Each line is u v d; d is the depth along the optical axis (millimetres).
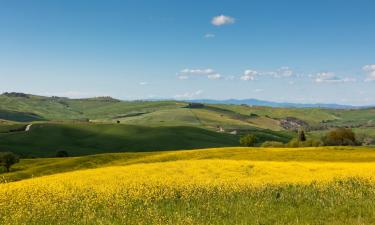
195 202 24266
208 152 65250
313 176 32938
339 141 124375
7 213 22000
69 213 21422
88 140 170875
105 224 19266
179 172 35938
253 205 23109
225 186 27578
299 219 19797
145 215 20328
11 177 53156
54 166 60625
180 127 198625
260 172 35625
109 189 26875
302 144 115125
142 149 160500
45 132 175875
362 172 34844
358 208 21938
